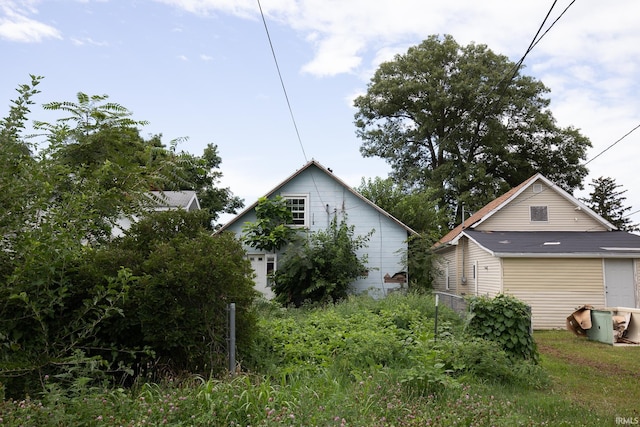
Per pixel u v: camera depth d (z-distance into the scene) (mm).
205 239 7066
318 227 20469
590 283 17688
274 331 9008
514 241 19531
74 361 4898
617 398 6930
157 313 6223
